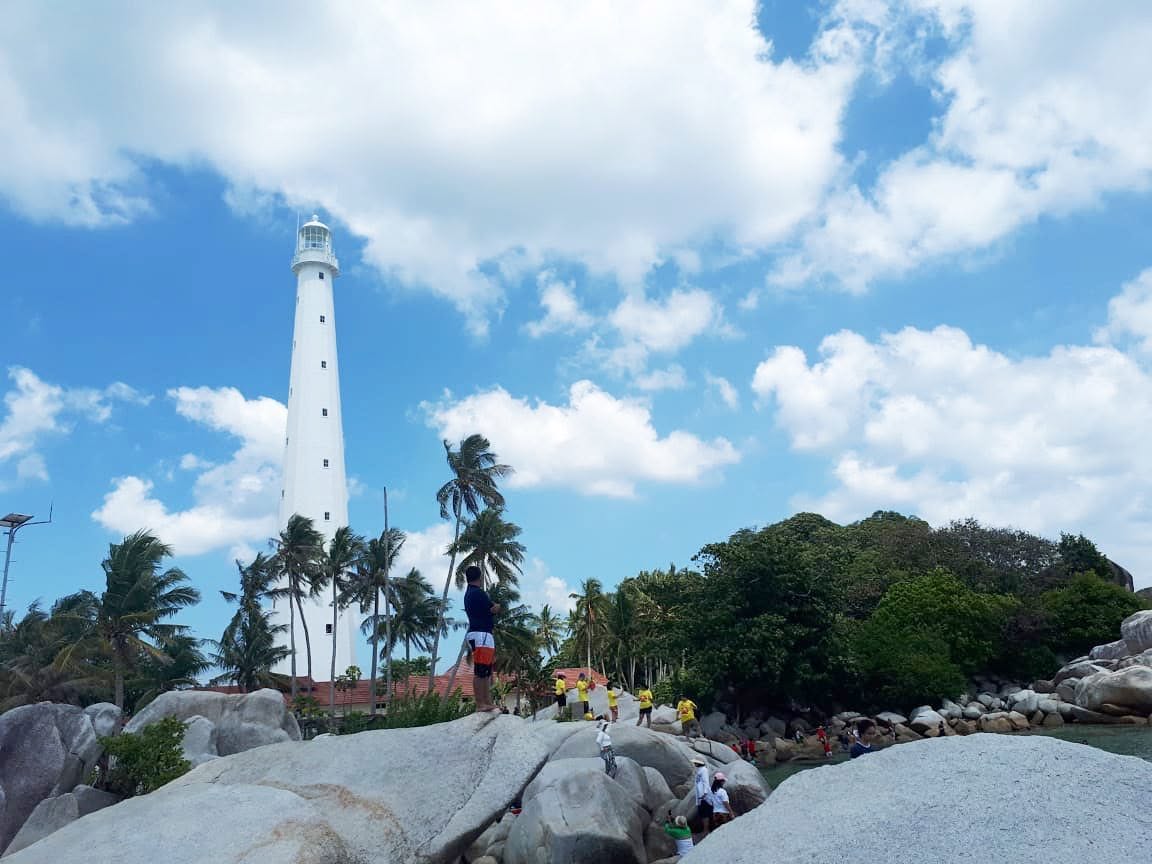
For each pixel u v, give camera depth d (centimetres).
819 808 598
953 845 500
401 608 6269
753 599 4584
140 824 825
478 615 1088
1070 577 5969
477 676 1064
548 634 8181
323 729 5788
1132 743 3047
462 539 5803
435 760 973
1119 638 5144
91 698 5172
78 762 1784
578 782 1552
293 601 7338
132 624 4625
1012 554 6272
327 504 7512
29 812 1680
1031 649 5088
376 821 883
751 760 3775
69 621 4691
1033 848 480
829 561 5053
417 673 8600
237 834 798
